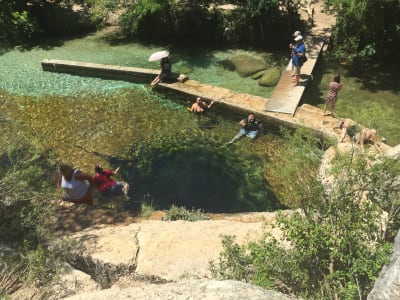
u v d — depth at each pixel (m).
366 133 6.97
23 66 15.10
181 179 9.95
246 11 15.38
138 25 16.41
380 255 5.05
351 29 13.58
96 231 7.59
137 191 9.60
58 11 17.09
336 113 11.88
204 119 12.10
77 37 17.02
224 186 9.70
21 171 7.62
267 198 9.31
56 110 12.58
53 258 6.67
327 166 6.69
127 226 7.77
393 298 3.99
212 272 5.93
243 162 10.42
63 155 10.73
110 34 17.06
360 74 13.75
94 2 16.59
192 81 13.46
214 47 15.78
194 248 6.98
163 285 4.80
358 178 5.85
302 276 5.35
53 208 8.30
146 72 13.79
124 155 10.77
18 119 12.22
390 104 12.29
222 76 14.04
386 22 13.52
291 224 5.42
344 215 5.46
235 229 7.43
